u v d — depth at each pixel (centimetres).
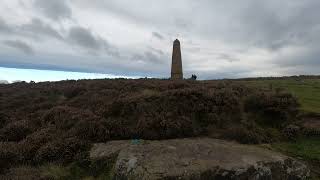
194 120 1609
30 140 1459
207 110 1658
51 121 1717
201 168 1109
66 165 1270
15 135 1623
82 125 1521
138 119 1598
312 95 2447
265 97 1850
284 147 1484
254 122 1688
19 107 2273
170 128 1505
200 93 1772
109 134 1473
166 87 2152
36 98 2431
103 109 1741
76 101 2122
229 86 2184
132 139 1468
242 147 1375
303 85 3303
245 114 1755
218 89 2005
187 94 1741
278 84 3397
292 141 1568
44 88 2931
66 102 2189
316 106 1989
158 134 1489
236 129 1538
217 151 1282
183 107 1662
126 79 3078
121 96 1978
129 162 1158
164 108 1644
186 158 1189
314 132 1616
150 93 1834
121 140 1456
